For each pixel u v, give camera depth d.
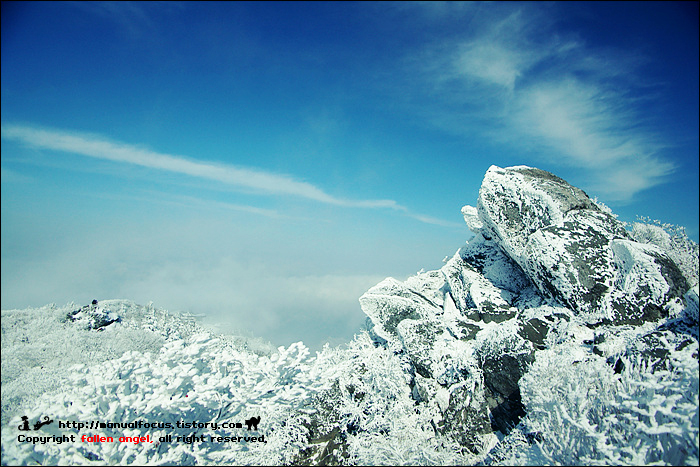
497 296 12.72
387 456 9.27
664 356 7.93
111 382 8.51
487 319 12.23
